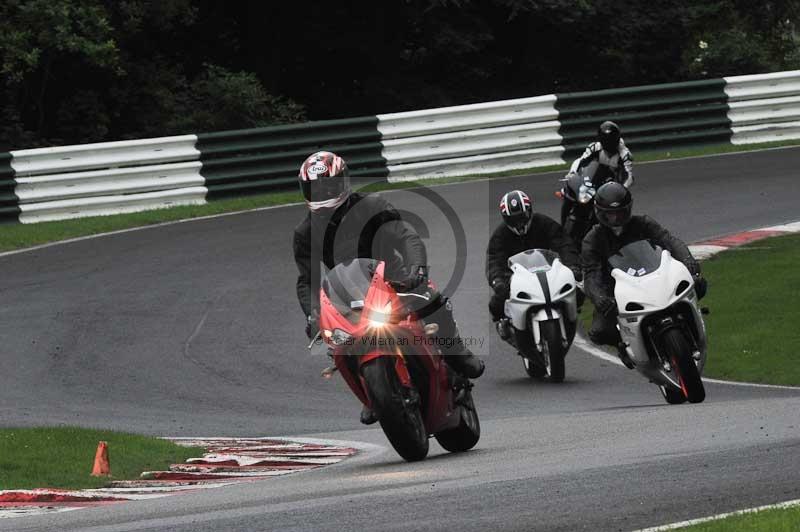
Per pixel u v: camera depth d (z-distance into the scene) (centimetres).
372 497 2281
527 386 4478
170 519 2203
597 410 3875
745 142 9138
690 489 2150
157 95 9631
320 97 11369
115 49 8938
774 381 4291
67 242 6781
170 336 5056
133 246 6644
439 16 10869
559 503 2103
